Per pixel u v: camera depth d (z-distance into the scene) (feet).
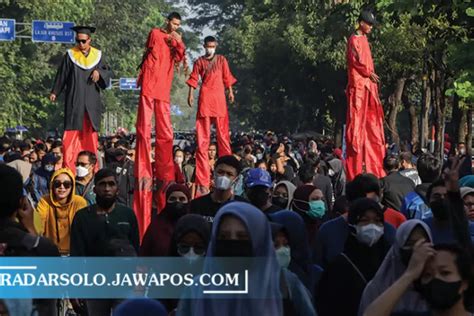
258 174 38.11
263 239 23.02
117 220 38.29
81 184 55.47
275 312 23.03
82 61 60.23
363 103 64.54
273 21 202.90
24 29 194.39
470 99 74.95
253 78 250.57
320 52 181.37
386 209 38.04
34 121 236.84
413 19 78.64
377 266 30.42
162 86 61.36
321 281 30.68
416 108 202.90
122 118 417.69
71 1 215.10
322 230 34.09
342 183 79.82
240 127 495.41
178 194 36.88
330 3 126.41
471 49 71.77
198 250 29.43
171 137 61.93
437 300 21.83
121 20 277.44
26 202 28.63
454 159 27.43
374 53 144.87
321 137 227.61
